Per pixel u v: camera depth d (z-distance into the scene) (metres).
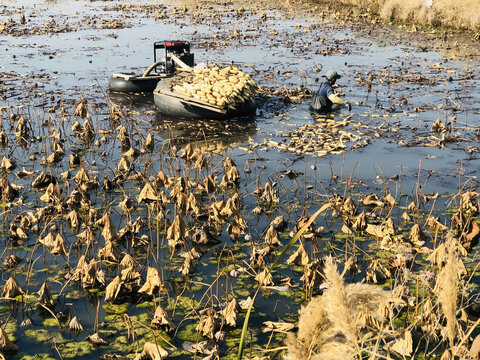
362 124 12.74
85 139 11.89
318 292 6.17
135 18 31.78
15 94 15.23
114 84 15.62
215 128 12.59
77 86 16.19
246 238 7.45
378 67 18.67
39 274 6.66
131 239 7.53
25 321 5.61
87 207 8.55
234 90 13.18
